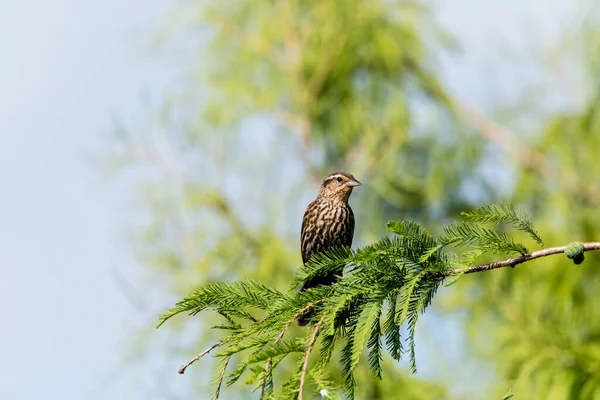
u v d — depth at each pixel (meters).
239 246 13.55
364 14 15.01
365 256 5.82
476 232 6.05
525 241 12.52
